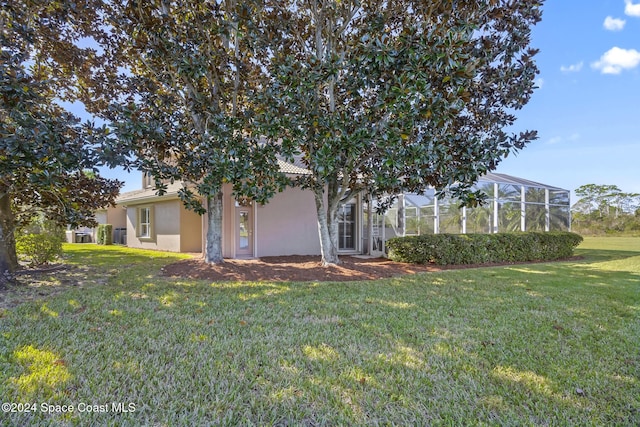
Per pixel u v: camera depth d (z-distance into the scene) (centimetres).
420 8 717
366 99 851
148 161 715
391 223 1487
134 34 776
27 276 785
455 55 582
